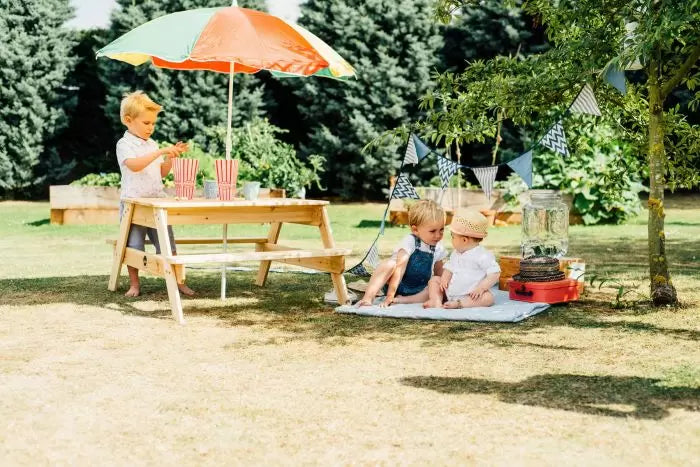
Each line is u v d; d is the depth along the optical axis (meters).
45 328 4.65
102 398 3.27
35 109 16.53
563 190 11.39
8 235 10.33
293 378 3.56
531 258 5.36
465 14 16.23
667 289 5.15
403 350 4.07
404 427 2.89
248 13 5.43
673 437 2.75
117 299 5.62
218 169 5.42
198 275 6.89
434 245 5.41
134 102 5.82
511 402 3.16
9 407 3.15
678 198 15.57
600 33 5.05
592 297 5.54
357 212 13.97
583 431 2.82
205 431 2.87
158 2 16.41
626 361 3.77
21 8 16.45
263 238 6.28
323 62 5.35
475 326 4.64
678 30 4.35
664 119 5.86
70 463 2.59
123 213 5.84
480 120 5.81
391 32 15.91
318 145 16.19
